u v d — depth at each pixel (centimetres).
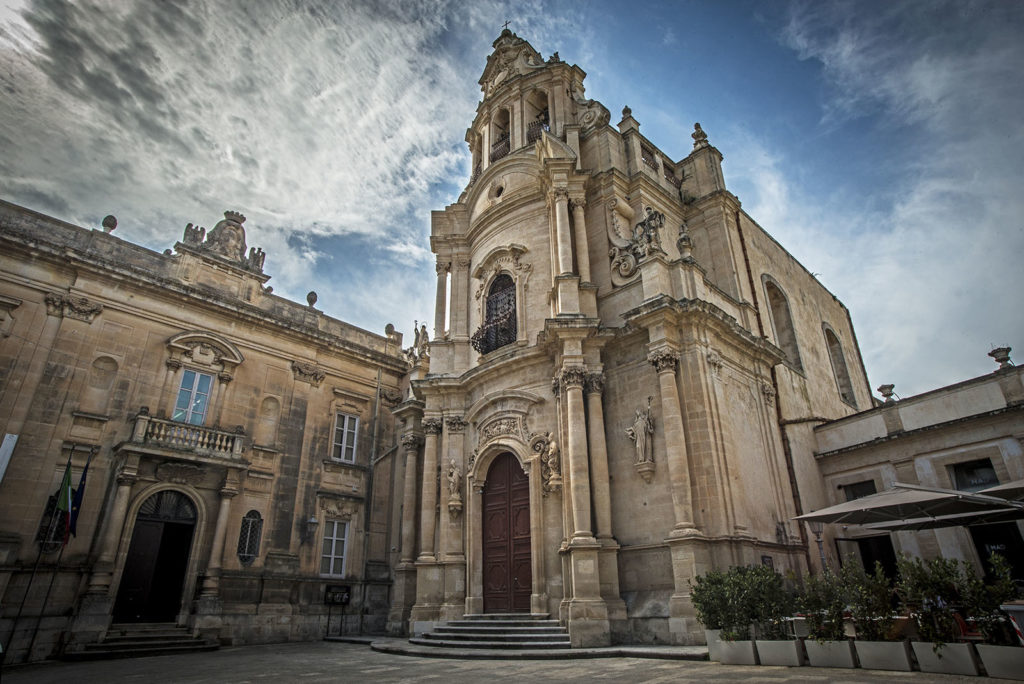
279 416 2570
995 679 850
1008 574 947
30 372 1995
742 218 2642
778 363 2259
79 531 1958
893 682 833
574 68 2770
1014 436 1719
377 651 1755
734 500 1667
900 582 1027
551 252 2206
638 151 2427
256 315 2573
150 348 2283
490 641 1642
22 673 1415
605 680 995
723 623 1206
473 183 2755
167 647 1891
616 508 1798
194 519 2216
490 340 2327
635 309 1852
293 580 2386
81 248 2234
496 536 2028
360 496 2709
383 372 3002
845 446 2148
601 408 1886
